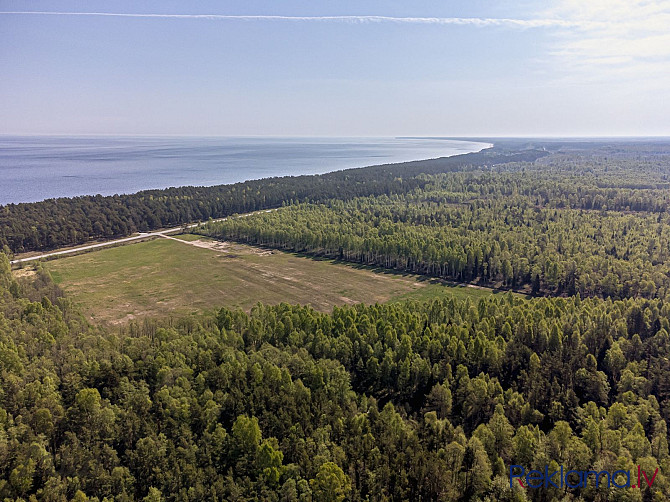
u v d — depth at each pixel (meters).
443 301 131.88
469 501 66.75
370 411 82.38
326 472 65.81
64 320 118.81
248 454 73.75
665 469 68.00
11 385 82.25
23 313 115.94
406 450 72.81
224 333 107.12
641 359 101.88
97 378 88.88
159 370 90.25
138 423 77.00
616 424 80.00
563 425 74.12
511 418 84.12
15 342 98.62
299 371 94.06
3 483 64.94
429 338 103.94
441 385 90.00
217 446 74.44
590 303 129.62
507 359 100.50
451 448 71.56
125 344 101.62
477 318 119.38
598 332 107.62
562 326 110.44
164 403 82.25
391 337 105.44
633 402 86.38
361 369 100.69
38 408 78.56
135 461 71.00
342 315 118.75
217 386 89.12
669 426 82.31
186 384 86.62
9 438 71.94
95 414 78.06
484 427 76.50
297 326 113.25
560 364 96.44
